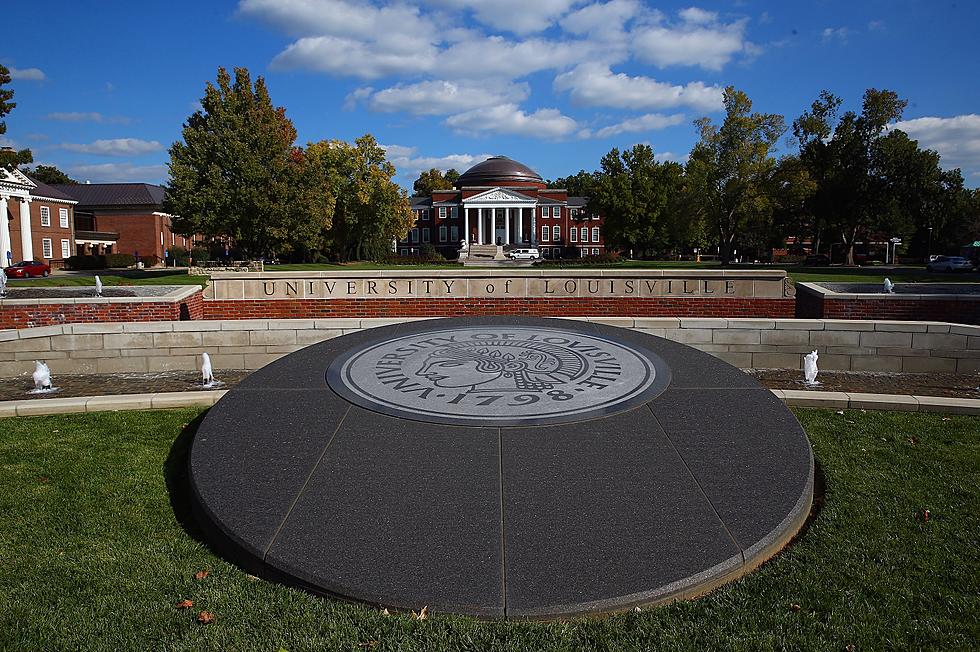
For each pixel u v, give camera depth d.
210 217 36.72
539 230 86.94
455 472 4.75
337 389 6.18
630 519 4.22
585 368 6.73
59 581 3.87
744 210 45.19
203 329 9.97
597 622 3.46
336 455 5.02
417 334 7.88
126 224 65.81
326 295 15.02
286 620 3.46
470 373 6.59
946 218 67.25
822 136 55.75
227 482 4.69
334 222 56.50
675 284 14.52
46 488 5.25
